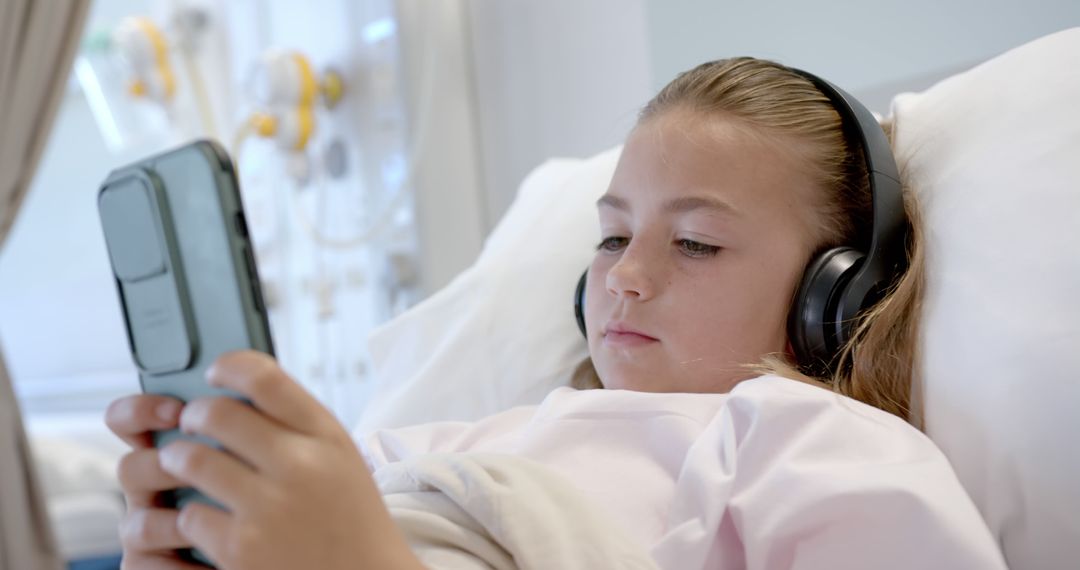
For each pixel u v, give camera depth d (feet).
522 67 5.98
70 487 6.66
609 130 5.32
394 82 6.51
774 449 2.08
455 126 6.38
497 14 6.15
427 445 2.83
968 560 1.81
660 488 2.19
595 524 1.83
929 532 1.85
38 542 5.85
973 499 2.23
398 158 6.51
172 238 1.52
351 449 1.40
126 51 8.16
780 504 1.95
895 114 3.01
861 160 2.82
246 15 7.85
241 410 1.35
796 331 2.59
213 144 1.47
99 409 10.15
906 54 3.76
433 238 6.35
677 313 2.61
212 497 1.36
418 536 1.90
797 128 2.75
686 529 1.95
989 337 2.26
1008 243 2.34
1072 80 2.50
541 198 4.14
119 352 10.44
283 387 1.35
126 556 1.53
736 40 4.39
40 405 10.38
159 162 1.54
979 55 3.53
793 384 2.23
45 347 10.68
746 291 2.60
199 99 8.07
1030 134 2.48
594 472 2.27
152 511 1.48
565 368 3.53
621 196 2.77
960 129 2.71
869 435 2.08
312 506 1.33
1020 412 2.13
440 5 6.35
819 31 4.05
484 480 1.89
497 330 3.72
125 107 8.97
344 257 7.04
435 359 3.76
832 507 1.90
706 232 2.60
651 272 2.64
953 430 2.29
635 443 2.32
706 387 2.63
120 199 1.60
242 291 1.42
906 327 2.53
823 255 2.60
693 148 2.68
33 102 6.32
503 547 1.84
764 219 2.63
